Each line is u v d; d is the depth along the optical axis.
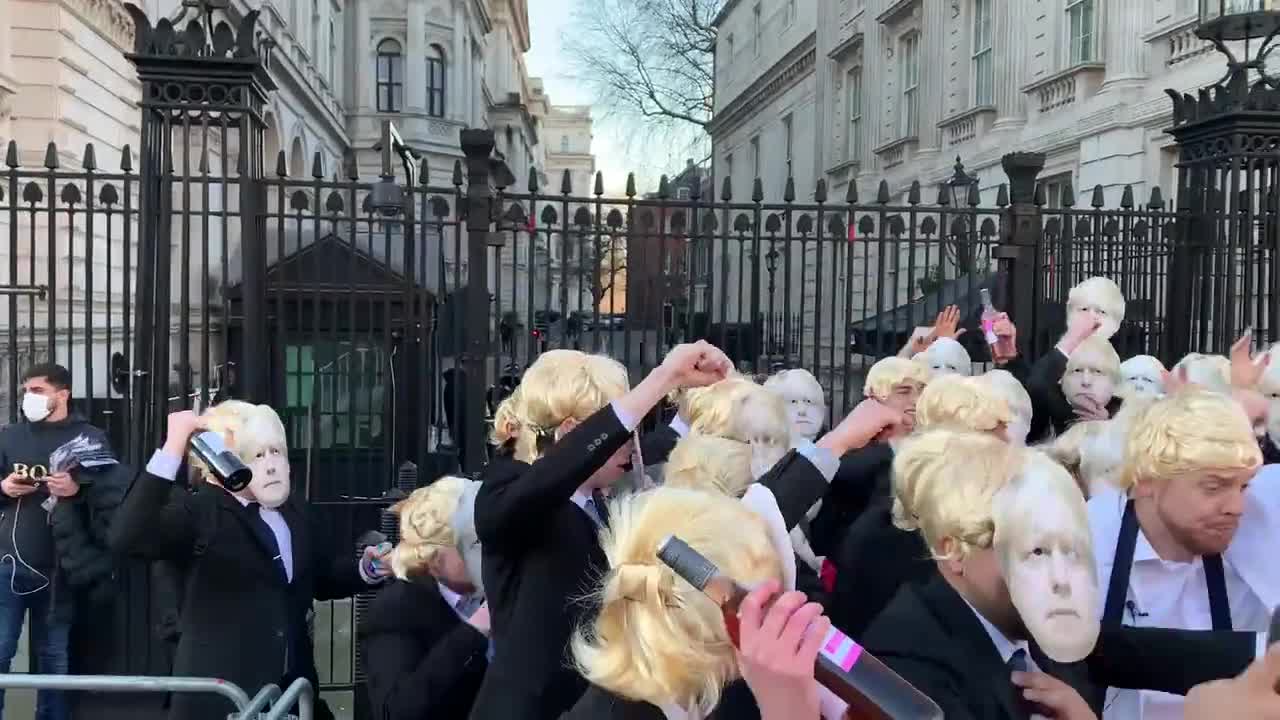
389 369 5.48
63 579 4.52
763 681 1.23
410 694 2.62
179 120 4.76
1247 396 3.12
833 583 2.91
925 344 4.88
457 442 5.64
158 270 4.71
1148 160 11.65
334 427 5.52
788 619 1.24
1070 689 1.67
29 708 4.81
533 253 5.56
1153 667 1.98
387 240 5.41
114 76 13.50
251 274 4.82
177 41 4.69
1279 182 5.77
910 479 1.84
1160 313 6.37
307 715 3.00
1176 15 11.20
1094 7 12.76
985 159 15.19
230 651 3.07
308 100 27.70
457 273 5.50
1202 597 2.21
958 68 16.73
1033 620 1.60
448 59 40.41
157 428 4.66
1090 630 1.58
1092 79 12.80
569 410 2.36
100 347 11.41
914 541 2.58
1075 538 1.60
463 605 2.82
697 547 1.40
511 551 2.35
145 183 4.66
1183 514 2.09
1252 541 2.21
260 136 5.08
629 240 5.52
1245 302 5.82
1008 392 3.00
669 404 5.00
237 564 3.13
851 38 21.86
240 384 5.38
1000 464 1.76
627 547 1.46
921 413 2.92
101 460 4.37
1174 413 2.13
